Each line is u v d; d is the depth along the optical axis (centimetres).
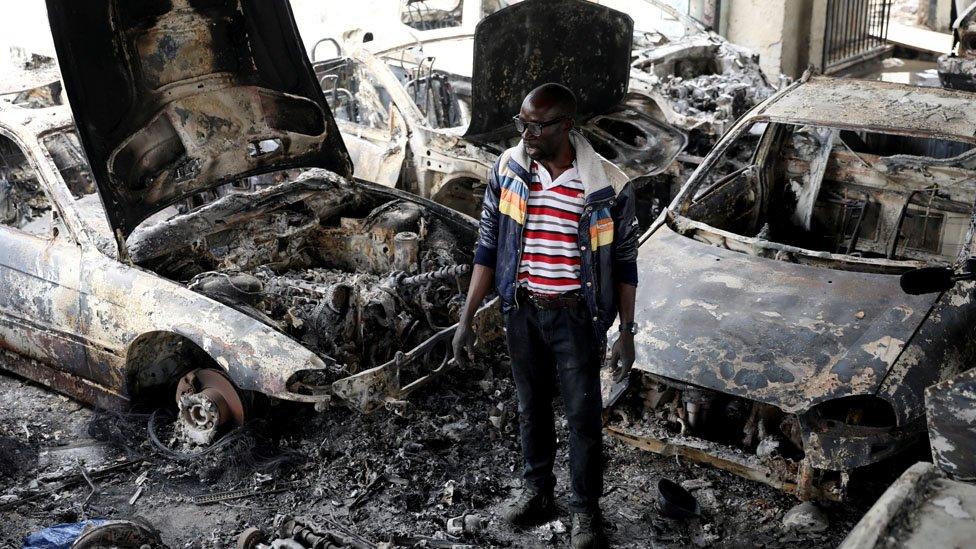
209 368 475
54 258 486
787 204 575
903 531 186
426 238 538
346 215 575
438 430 475
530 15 583
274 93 520
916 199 540
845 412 386
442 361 476
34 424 492
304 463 453
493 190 352
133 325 455
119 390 479
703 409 409
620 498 424
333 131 557
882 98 498
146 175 471
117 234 457
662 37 876
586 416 362
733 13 1116
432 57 742
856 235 541
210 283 461
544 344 364
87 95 430
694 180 517
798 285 425
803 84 539
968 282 388
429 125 660
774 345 388
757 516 407
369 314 466
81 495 432
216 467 444
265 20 504
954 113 466
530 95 328
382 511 414
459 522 401
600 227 336
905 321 386
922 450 409
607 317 350
